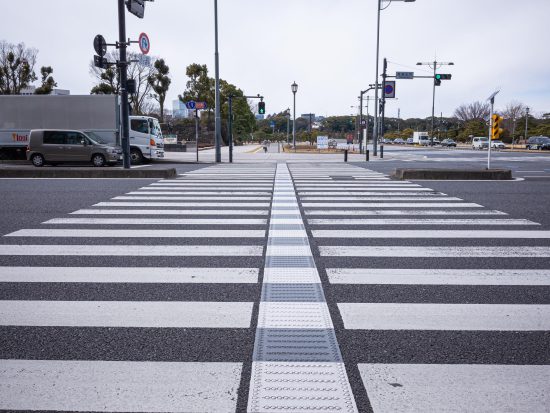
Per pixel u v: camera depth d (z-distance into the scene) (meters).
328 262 5.06
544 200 9.99
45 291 4.11
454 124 101.50
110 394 2.48
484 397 2.44
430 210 8.62
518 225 7.17
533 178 15.27
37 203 9.34
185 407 2.36
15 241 6.02
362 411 2.33
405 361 2.84
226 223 7.30
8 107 20.86
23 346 3.05
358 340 3.14
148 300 3.89
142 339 3.15
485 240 6.12
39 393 2.49
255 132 84.75
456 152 43.81
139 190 11.62
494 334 3.23
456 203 9.51
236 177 15.38
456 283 4.33
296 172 17.73
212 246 5.78
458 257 5.25
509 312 3.62
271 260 5.13
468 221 7.50
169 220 7.55
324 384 2.58
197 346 3.05
